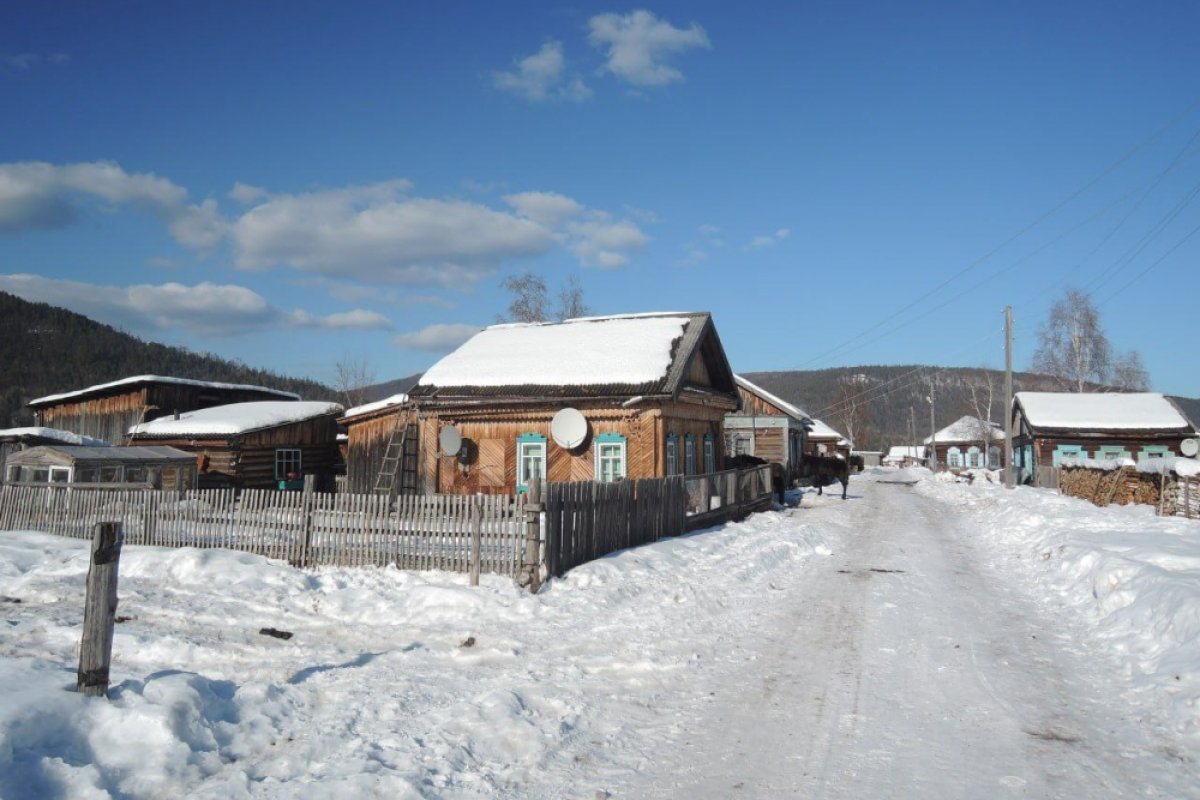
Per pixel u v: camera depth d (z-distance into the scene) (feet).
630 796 17.13
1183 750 19.75
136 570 41.73
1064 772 18.44
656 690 24.52
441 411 78.43
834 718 22.15
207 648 28.17
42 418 138.31
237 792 16.44
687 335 80.69
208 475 103.09
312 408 114.62
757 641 30.78
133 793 16.42
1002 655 28.68
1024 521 70.64
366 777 16.99
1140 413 144.25
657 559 45.50
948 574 47.24
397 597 36.27
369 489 88.28
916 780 17.98
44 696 18.31
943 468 296.92
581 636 30.45
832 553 57.11
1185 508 73.20
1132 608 31.86
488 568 39.37
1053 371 191.11
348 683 24.25
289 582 39.27
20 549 49.16
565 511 40.88
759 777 18.19
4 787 15.16
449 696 23.13
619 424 72.23
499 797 16.87
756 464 117.91
